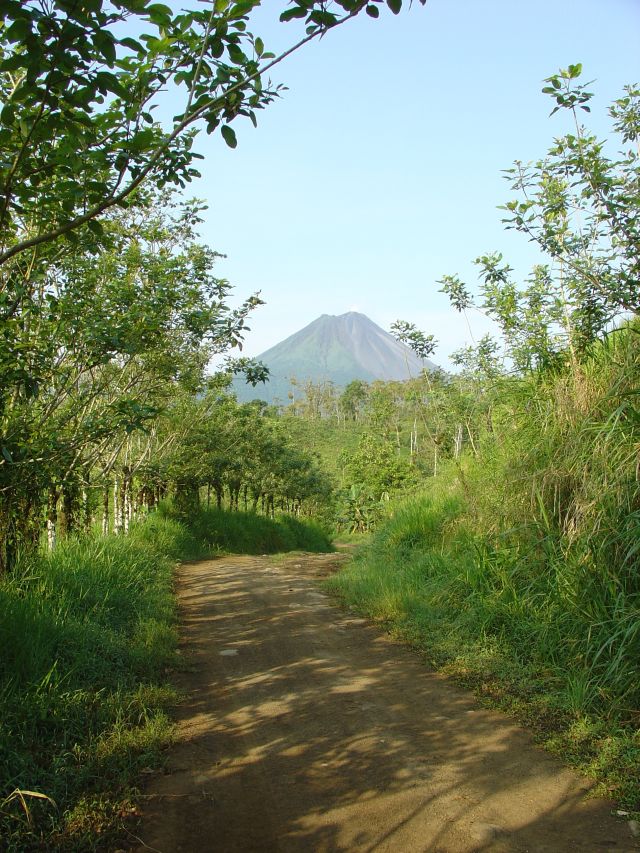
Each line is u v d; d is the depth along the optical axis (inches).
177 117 132.5
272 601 363.3
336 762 159.3
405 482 1068.5
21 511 262.5
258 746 170.2
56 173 144.2
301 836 127.3
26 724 161.8
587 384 262.7
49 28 105.6
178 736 176.9
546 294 313.3
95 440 244.8
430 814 133.1
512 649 228.2
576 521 227.9
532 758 157.2
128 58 132.9
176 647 267.1
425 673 224.2
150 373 418.9
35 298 258.1
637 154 252.2
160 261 356.5
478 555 290.8
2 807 131.5
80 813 133.8
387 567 383.6
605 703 175.9
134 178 139.9
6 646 191.2
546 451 269.0
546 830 126.1
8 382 199.6
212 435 738.2
